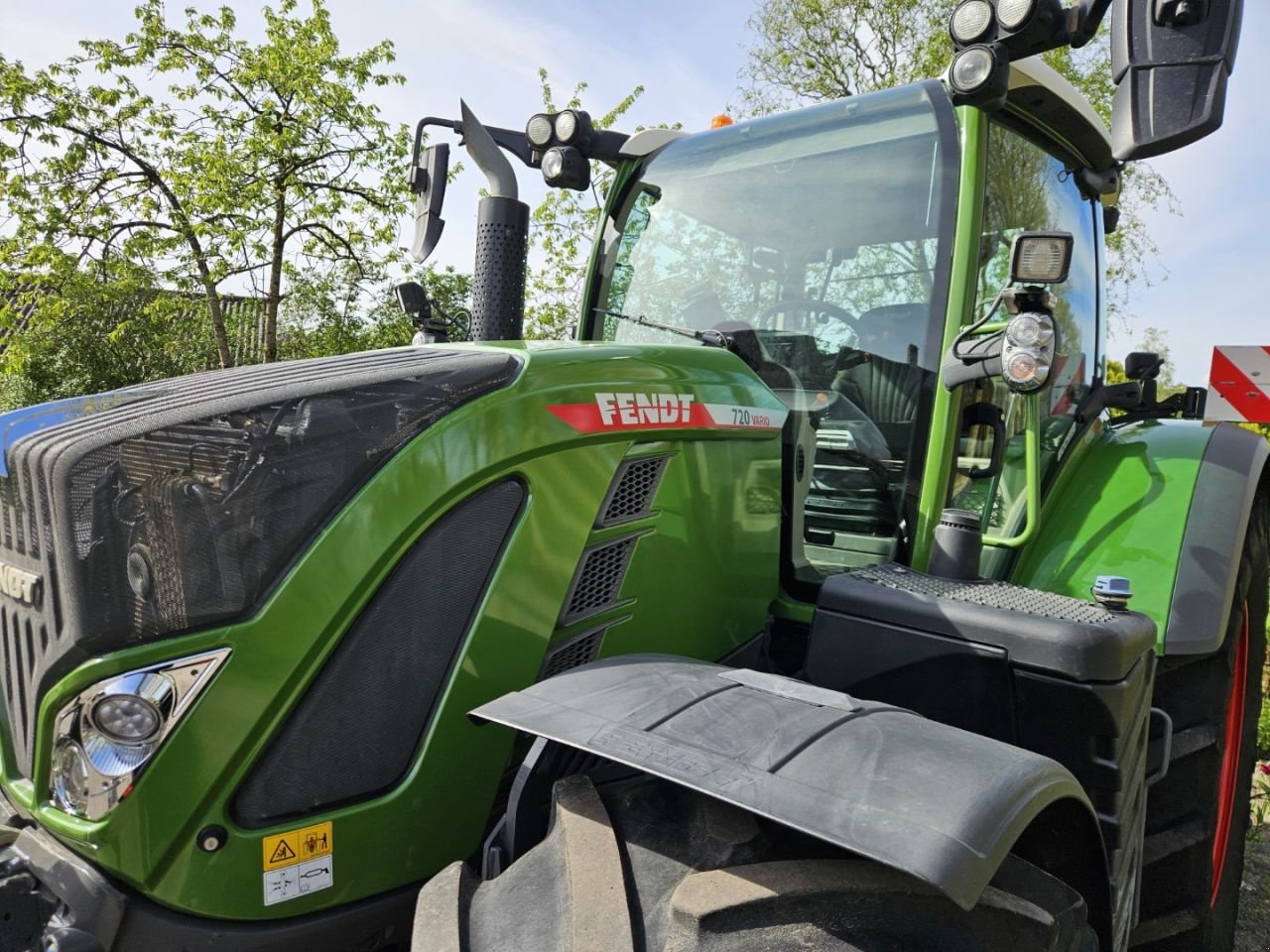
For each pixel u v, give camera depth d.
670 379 1.73
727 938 1.02
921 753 1.15
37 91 10.54
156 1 10.72
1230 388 4.59
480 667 1.44
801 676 1.90
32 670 1.35
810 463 2.08
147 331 13.66
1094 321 3.05
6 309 10.87
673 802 1.24
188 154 10.61
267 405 1.32
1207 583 2.10
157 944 1.21
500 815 1.52
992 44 1.94
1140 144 1.44
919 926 1.07
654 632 1.69
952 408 2.04
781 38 14.65
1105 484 2.43
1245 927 2.73
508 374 1.53
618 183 2.78
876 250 2.20
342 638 1.32
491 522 1.46
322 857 1.31
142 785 1.19
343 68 11.20
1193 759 2.26
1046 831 1.31
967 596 1.71
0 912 1.27
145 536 1.22
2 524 1.47
